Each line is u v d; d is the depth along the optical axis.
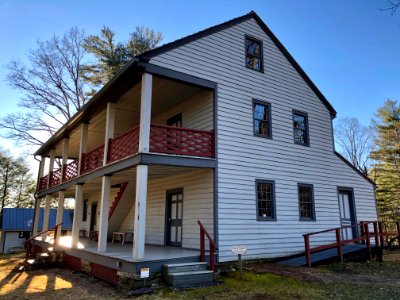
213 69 10.41
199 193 10.10
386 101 30.42
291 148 12.05
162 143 8.85
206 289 7.17
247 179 10.41
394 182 26.31
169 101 11.55
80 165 12.27
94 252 9.42
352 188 13.85
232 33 11.34
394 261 11.28
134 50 23.42
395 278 8.38
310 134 12.93
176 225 11.20
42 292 7.94
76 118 12.59
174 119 12.09
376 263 10.81
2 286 8.86
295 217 11.51
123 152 9.34
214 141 9.86
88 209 19.53
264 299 6.34
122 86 9.65
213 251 8.28
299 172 12.07
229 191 9.84
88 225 18.97
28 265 11.80
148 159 8.17
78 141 16.34
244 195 10.20
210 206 9.58
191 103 11.17
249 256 9.91
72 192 17.09
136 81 9.37
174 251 9.36
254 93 11.40
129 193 13.63
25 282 9.39
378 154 28.17
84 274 10.10
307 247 9.84
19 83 23.75
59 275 10.45
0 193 37.44
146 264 7.43
